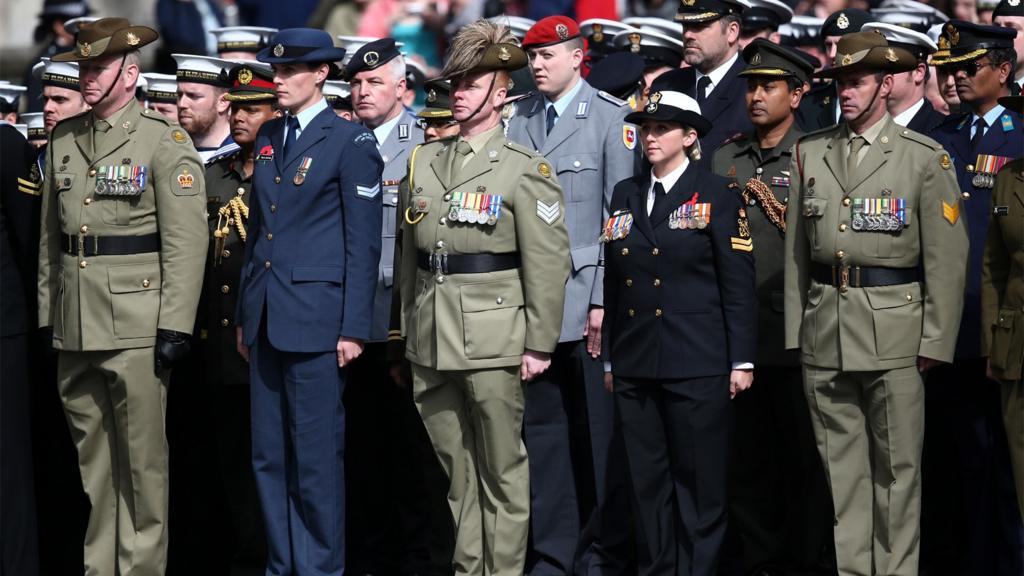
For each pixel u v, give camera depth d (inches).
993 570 896.3
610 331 884.0
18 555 901.8
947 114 1007.0
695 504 857.5
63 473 984.9
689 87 1019.9
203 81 1024.2
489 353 837.2
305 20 1328.7
